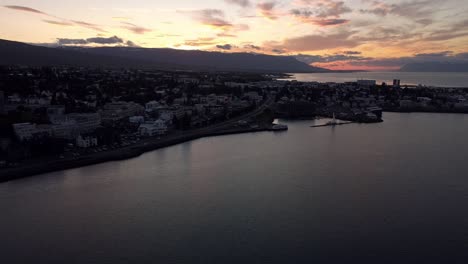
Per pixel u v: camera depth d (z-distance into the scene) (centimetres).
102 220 10319
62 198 11869
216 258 8519
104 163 16038
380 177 14188
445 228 9950
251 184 13288
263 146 19925
